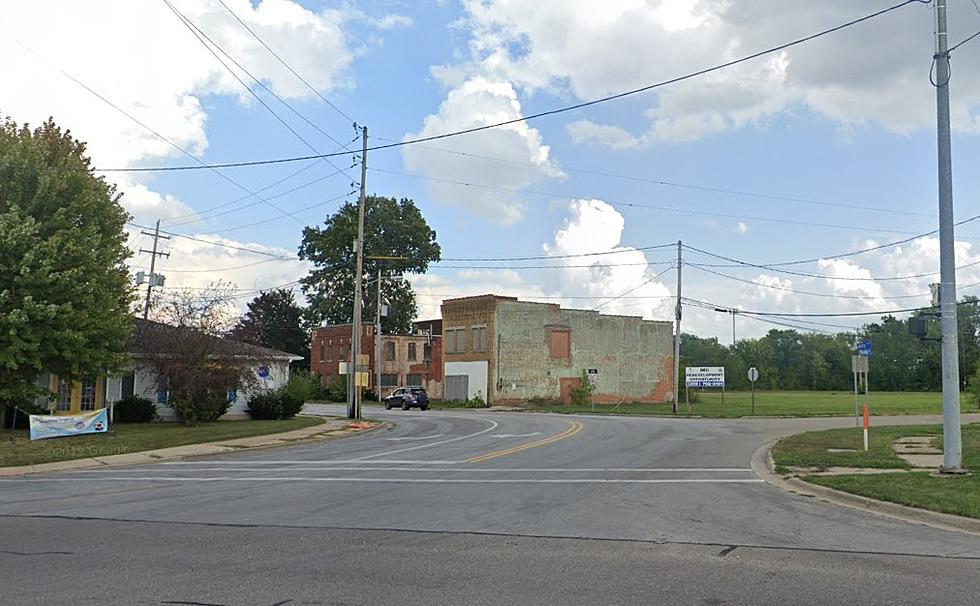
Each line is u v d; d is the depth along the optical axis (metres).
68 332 26.72
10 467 21.62
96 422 28.64
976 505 12.20
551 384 66.69
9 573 8.52
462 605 7.21
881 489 13.87
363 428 35.12
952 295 16.30
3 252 26.55
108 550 9.76
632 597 7.48
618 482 16.45
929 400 80.81
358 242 42.25
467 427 36.16
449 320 69.31
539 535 10.70
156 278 56.16
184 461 23.00
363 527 11.36
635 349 71.69
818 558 9.24
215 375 33.66
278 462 21.84
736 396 100.81
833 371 134.75
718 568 8.70
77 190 28.81
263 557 9.32
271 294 93.75
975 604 7.26
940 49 16.39
